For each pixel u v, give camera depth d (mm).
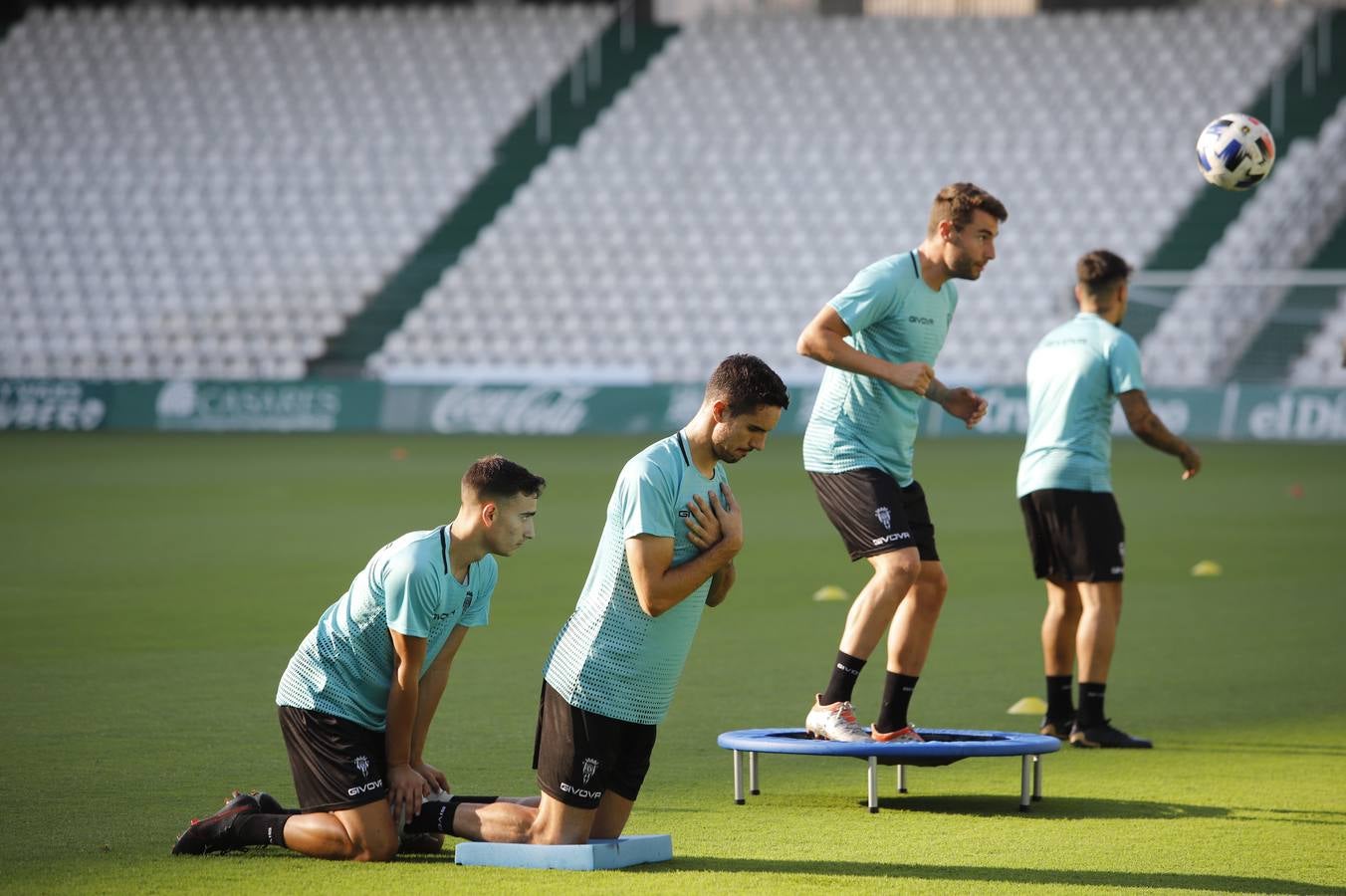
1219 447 103938
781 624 40281
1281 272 120312
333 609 19797
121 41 155875
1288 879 18734
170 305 138000
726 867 19250
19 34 157500
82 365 136625
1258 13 139500
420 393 122375
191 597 43094
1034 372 28953
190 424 124812
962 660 35438
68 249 142875
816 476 24797
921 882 18531
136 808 22016
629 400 118375
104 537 57250
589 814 19297
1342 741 27625
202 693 30594
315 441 110938
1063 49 141125
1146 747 27156
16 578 46688
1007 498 73125
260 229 141750
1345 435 106938
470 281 134875
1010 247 128000
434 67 150375
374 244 139375
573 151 141375
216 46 154125
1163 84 136250
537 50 150250
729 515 18812
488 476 19094
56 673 32531
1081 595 28016
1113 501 28109
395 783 19484
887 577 23500
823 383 25250
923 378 23656
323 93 149750
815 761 26328
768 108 142000
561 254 135250
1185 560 52688
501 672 33594
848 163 137250
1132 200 129250
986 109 138375
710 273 132875
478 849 19328
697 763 25828
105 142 149125
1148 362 119000
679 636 19078
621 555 18797
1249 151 28422
